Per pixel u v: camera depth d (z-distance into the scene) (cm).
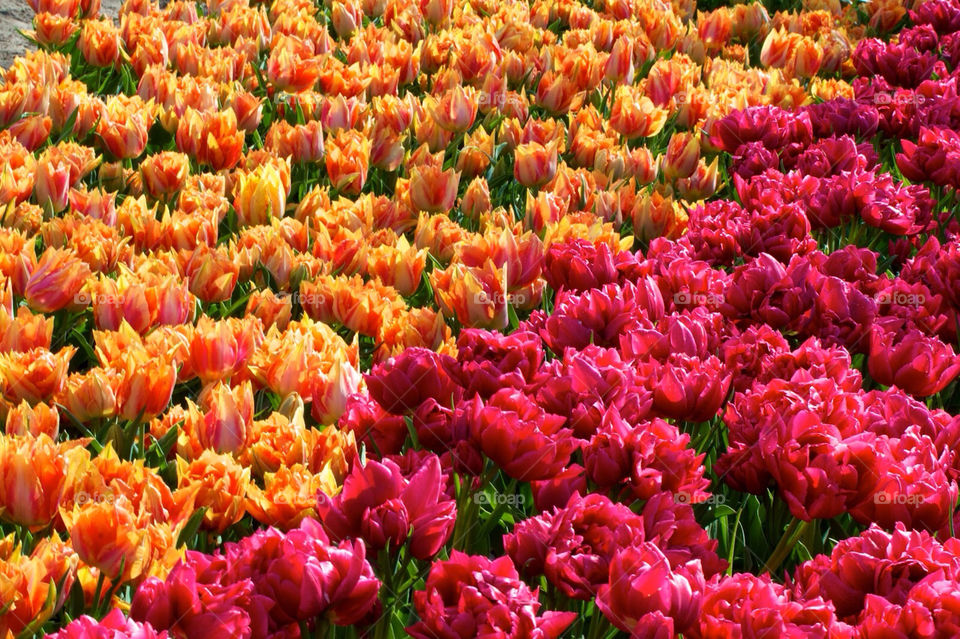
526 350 225
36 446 194
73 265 291
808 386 233
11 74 460
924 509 201
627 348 259
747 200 400
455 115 460
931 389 270
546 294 360
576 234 354
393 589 185
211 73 504
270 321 305
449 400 223
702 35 681
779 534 236
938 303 305
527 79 574
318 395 244
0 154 375
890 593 170
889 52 557
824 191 387
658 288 297
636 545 174
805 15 742
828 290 293
